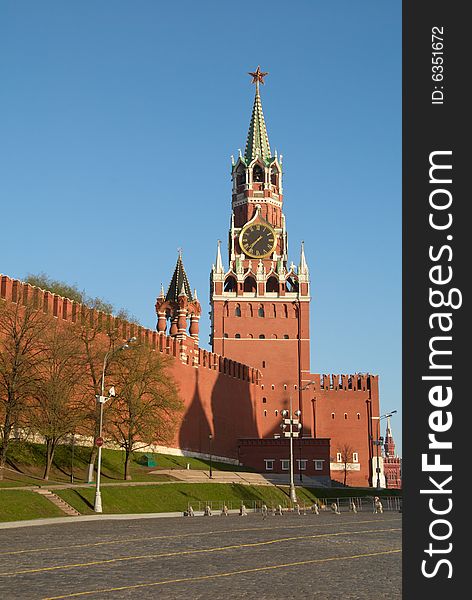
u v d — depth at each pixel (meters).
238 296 156.50
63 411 76.62
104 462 94.00
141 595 23.77
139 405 90.62
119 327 103.12
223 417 135.38
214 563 32.31
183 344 124.44
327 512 84.62
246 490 96.25
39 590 24.53
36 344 81.56
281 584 26.64
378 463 155.75
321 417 156.00
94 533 45.59
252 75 176.38
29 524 52.12
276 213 167.88
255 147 169.88
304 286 157.25
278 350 155.12
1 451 75.56
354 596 24.27
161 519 62.12
